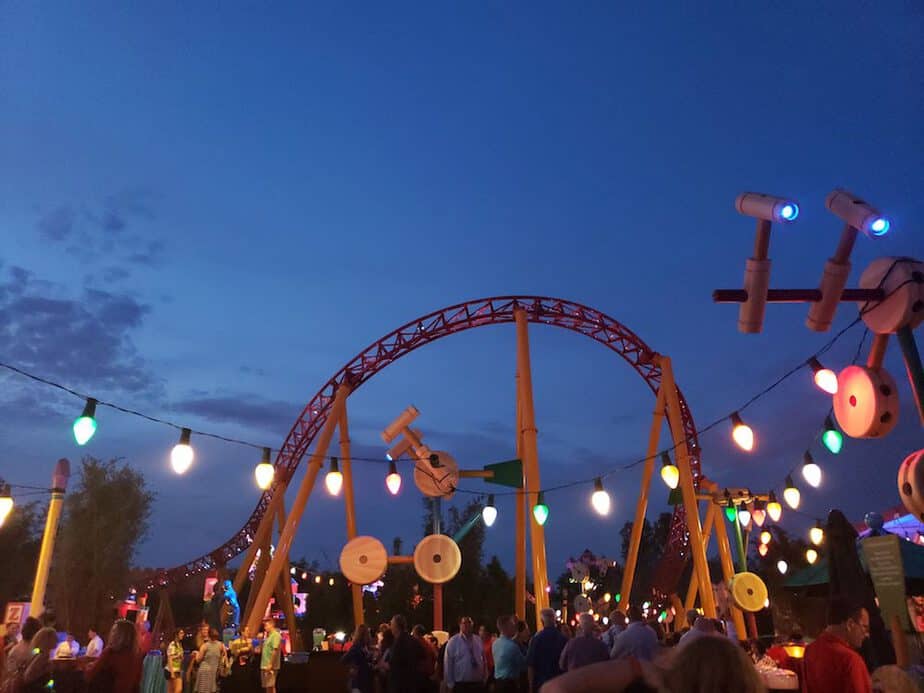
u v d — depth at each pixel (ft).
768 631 84.43
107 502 152.05
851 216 26.32
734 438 46.11
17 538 148.66
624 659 9.95
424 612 126.62
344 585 176.76
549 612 38.42
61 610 144.15
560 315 109.91
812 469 46.73
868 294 28.35
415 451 75.72
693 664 8.89
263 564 110.83
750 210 28.35
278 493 112.68
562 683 9.59
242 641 70.44
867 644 30.42
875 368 28.99
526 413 79.56
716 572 170.50
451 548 69.15
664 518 254.88
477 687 44.75
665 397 92.02
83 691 35.14
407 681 41.42
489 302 109.29
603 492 61.62
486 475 76.13
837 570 31.81
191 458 48.21
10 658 34.27
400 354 108.47
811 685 19.07
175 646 64.34
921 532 59.93
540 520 68.49
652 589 137.28
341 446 100.94
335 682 65.16
